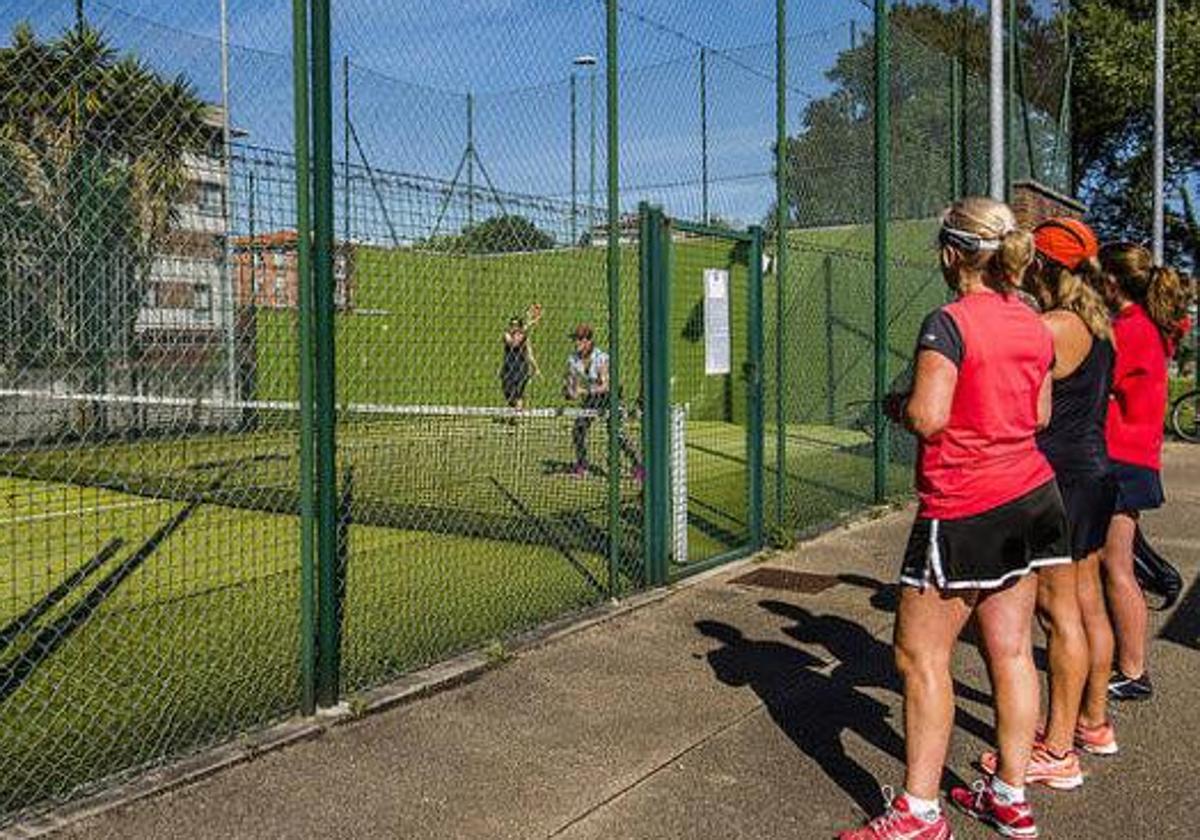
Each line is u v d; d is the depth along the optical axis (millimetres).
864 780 3885
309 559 4410
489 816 3604
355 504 9750
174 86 4473
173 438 5973
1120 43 23000
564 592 6438
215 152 4480
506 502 9789
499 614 5961
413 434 10406
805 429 12844
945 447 3195
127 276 5289
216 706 4559
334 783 3844
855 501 9508
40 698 4684
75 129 4273
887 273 10586
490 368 6539
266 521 8344
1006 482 3168
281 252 4645
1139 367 4438
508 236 5789
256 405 4977
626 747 4176
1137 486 4492
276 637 5566
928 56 11359
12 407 6246
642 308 6527
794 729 4359
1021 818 3420
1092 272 3990
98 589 6738
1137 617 4602
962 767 3998
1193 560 7332
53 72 4184
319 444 4445
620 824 3553
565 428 10797
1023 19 13742
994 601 3385
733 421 9180
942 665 3299
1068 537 3443
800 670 5082
